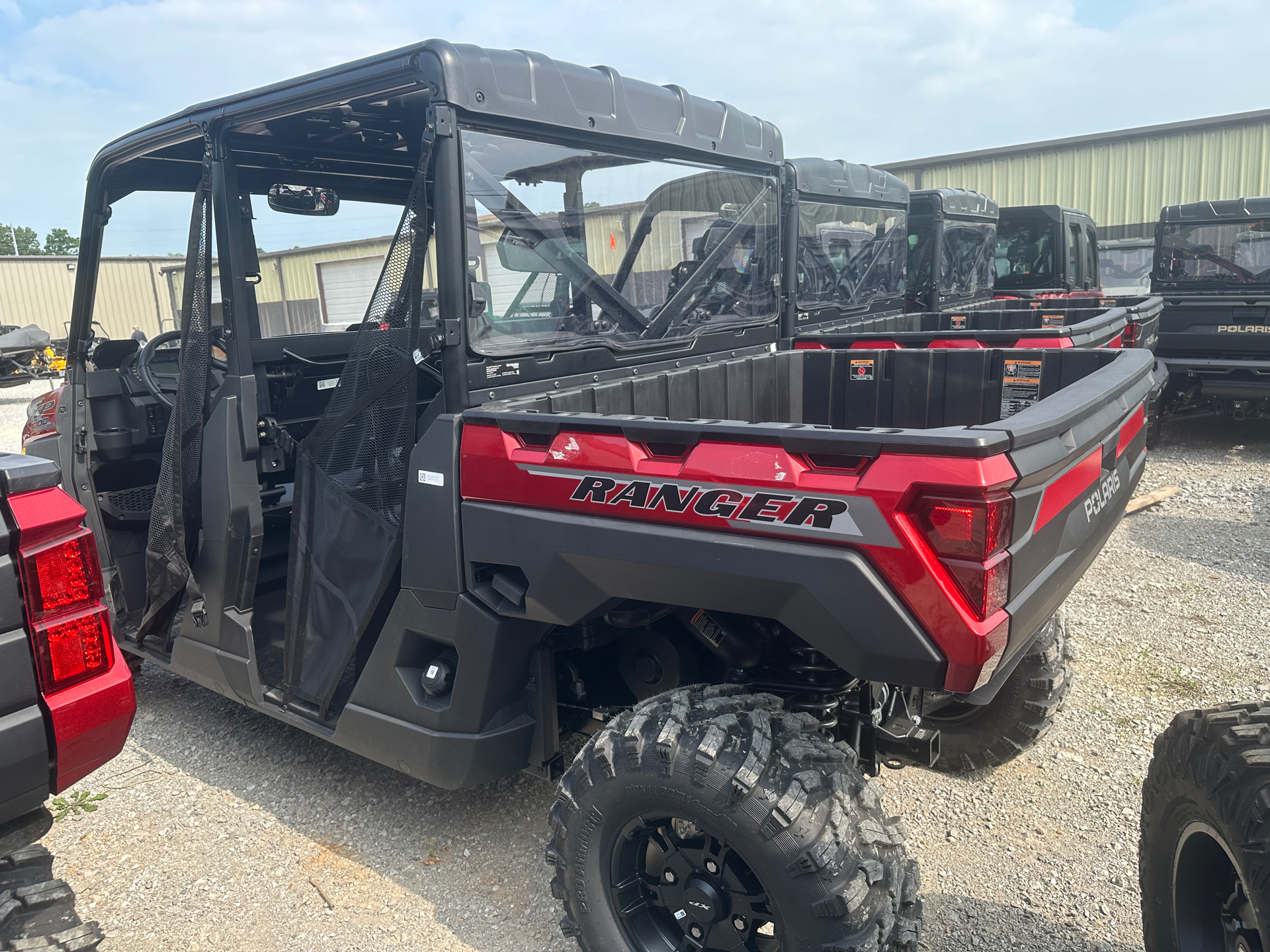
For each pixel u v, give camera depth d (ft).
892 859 5.75
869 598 5.43
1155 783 5.96
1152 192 56.85
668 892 6.45
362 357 7.95
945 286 26.89
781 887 5.55
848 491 5.45
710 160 10.00
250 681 9.48
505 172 7.49
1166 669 12.16
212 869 8.61
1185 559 16.46
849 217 19.13
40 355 56.70
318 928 7.77
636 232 9.02
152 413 12.11
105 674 5.76
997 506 5.11
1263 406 25.25
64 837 9.20
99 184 10.52
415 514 7.61
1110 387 7.05
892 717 7.98
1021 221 32.91
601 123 8.34
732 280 10.72
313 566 8.66
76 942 5.15
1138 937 7.38
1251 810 4.86
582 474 6.57
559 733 8.22
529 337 7.89
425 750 7.77
